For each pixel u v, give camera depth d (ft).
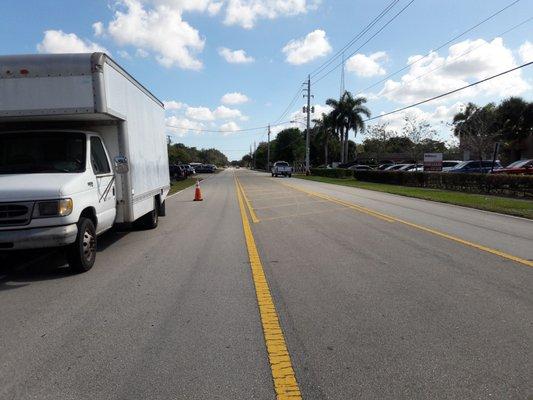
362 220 43.75
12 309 17.98
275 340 14.73
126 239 34.40
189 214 51.21
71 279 22.49
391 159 246.06
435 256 26.94
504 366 12.73
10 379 12.28
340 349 14.01
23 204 20.93
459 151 192.54
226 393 11.48
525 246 29.94
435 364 12.91
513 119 173.88
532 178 66.18
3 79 24.11
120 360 13.37
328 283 21.29
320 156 304.91
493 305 17.87
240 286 21.02
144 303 18.61
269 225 41.11
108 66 25.36
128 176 29.58
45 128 27.84
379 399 11.13
